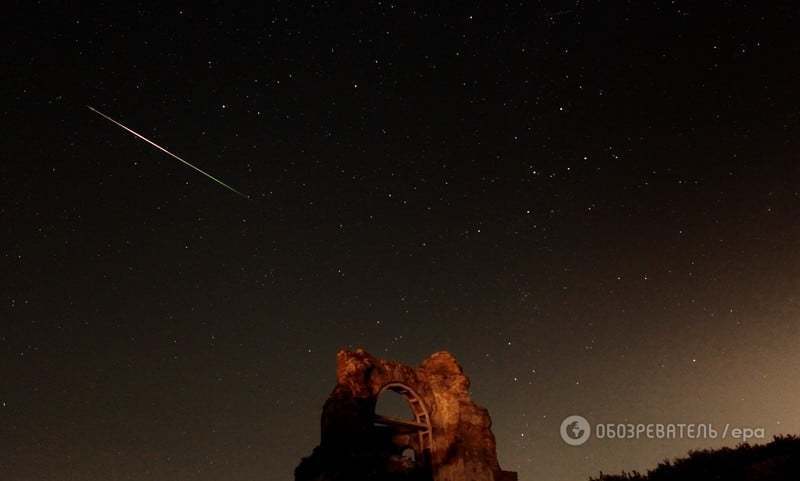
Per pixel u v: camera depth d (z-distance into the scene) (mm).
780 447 22703
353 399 24484
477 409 27531
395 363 27016
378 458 24297
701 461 23578
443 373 28250
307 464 23844
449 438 26484
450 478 25641
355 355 25859
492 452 26703
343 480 22797
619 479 24844
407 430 26453
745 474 21141
